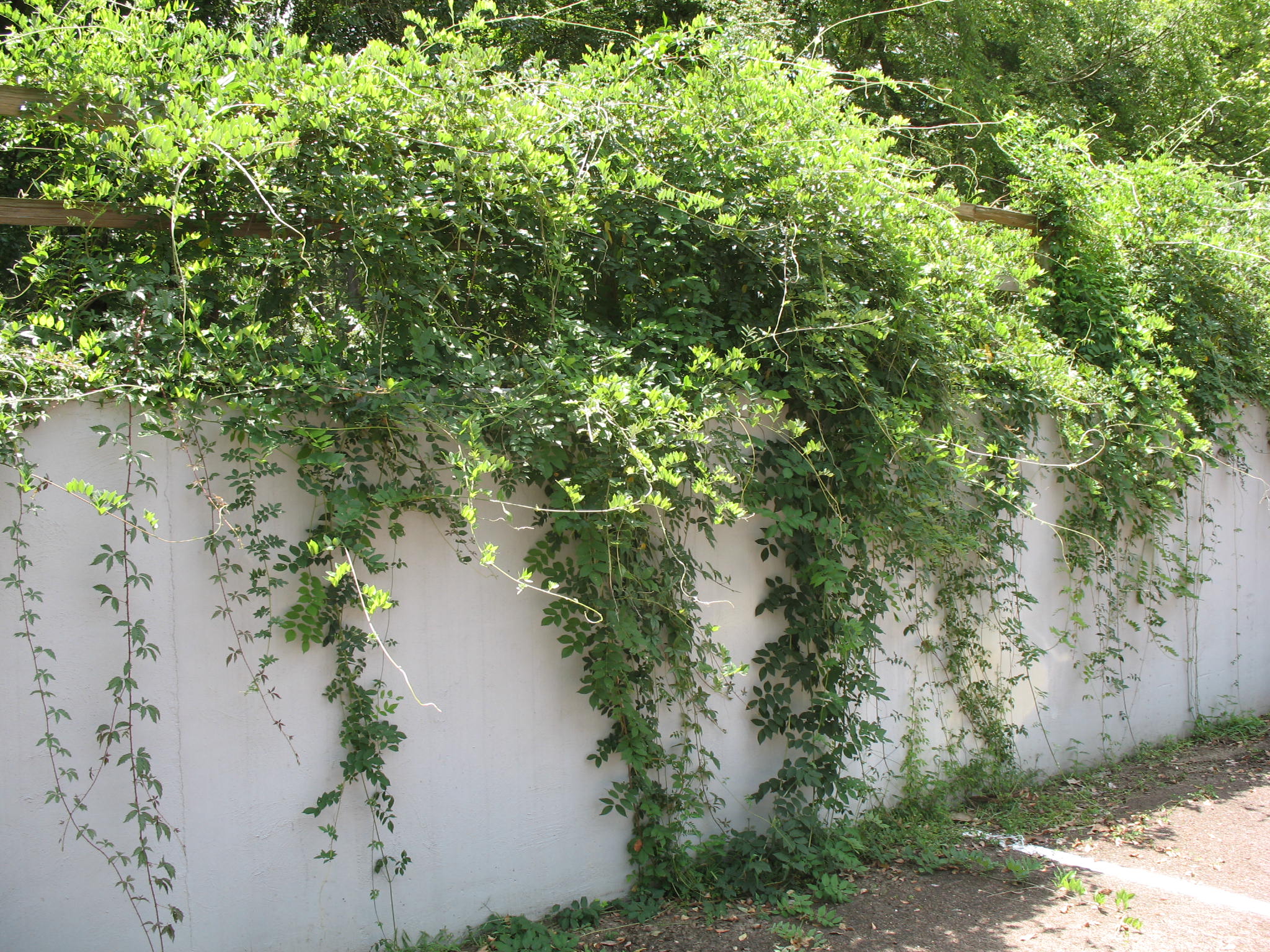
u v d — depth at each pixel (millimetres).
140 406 2900
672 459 3227
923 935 3590
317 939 3254
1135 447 5586
